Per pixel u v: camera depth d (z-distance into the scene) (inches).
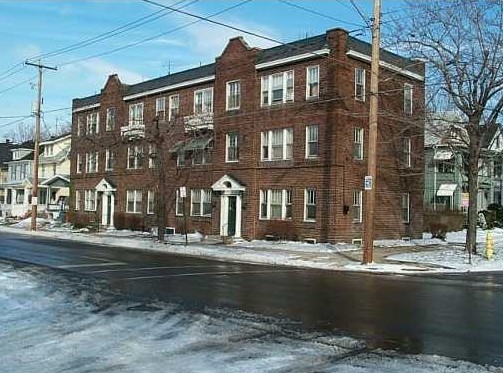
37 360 296.4
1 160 3297.2
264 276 703.1
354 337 361.7
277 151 1290.6
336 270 820.6
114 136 1829.5
